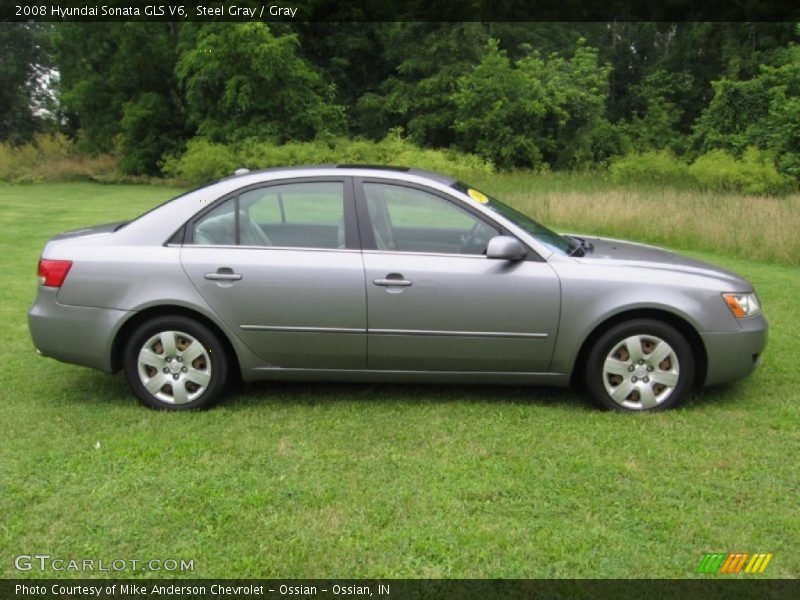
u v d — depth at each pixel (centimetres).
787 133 2339
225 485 383
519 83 3312
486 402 502
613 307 465
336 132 3378
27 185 3006
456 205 481
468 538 335
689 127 3766
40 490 378
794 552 326
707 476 393
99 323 475
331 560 320
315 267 469
